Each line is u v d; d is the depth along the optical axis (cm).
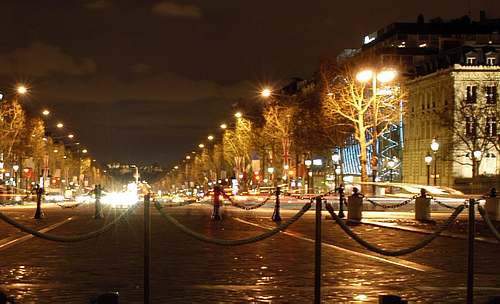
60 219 4538
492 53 11369
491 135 10712
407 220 4138
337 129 9388
